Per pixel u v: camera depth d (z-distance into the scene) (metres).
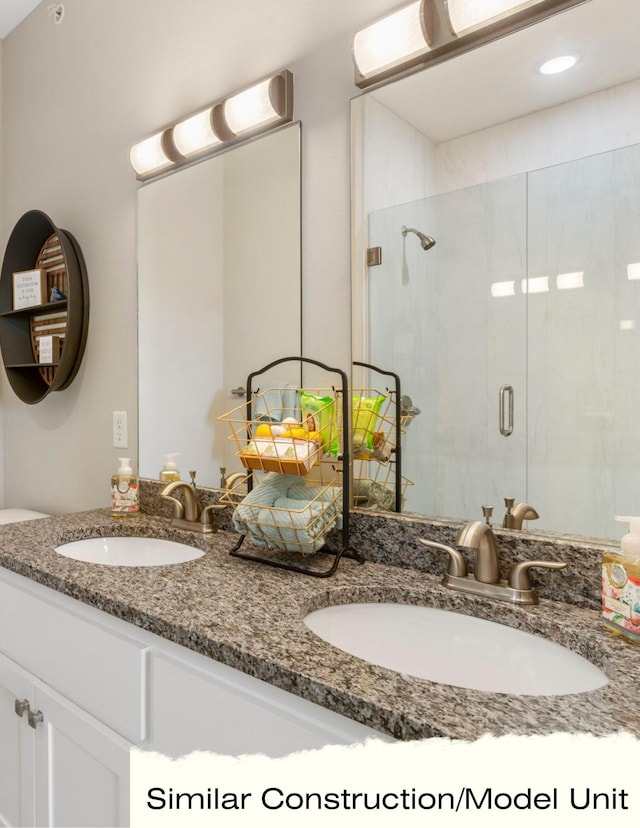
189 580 0.97
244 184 1.39
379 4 1.15
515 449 0.96
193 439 1.50
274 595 0.89
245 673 0.69
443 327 1.04
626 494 0.85
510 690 0.79
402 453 1.10
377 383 1.14
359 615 0.93
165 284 1.59
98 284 1.82
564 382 0.90
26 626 1.09
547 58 0.93
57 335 1.97
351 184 1.18
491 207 0.98
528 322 0.94
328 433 1.17
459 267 1.02
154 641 0.83
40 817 1.02
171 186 1.57
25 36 2.14
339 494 1.09
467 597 0.88
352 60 1.18
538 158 0.93
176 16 1.57
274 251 1.32
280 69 1.33
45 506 2.03
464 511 1.02
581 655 0.73
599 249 0.87
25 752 1.06
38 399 1.89
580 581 0.86
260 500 1.06
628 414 0.84
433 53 1.05
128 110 1.71
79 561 1.08
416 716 0.54
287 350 1.30
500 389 0.97
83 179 1.87
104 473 1.79
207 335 1.47
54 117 1.99
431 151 1.05
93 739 0.90
